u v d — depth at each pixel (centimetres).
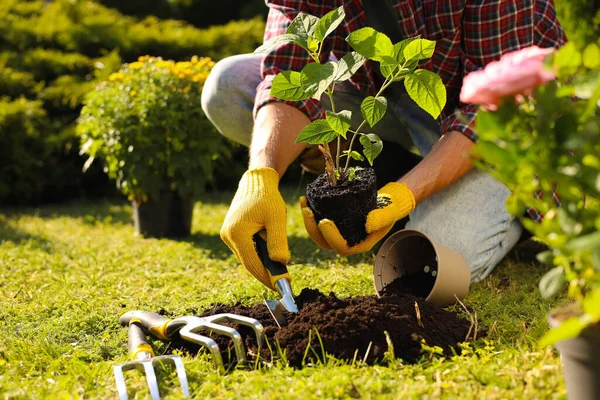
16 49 712
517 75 144
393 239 262
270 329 210
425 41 210
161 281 316
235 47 729
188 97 434
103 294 294
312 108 269
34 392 188
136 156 425
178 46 723
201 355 211
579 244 131
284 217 228
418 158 368
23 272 337
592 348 153
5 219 529
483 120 148
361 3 281
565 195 147
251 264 225
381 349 197
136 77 445
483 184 294
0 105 604
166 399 179
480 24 273
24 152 606
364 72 301
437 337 208
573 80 151
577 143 142
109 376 200
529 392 169
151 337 231
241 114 334
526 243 376
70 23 728
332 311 209
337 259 340
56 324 251
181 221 443
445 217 293
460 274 246
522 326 221
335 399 172
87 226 490
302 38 217
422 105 219
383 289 256
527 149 146
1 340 233
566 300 245
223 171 648
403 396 171
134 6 948
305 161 346
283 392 176
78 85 648
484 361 192
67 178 635
